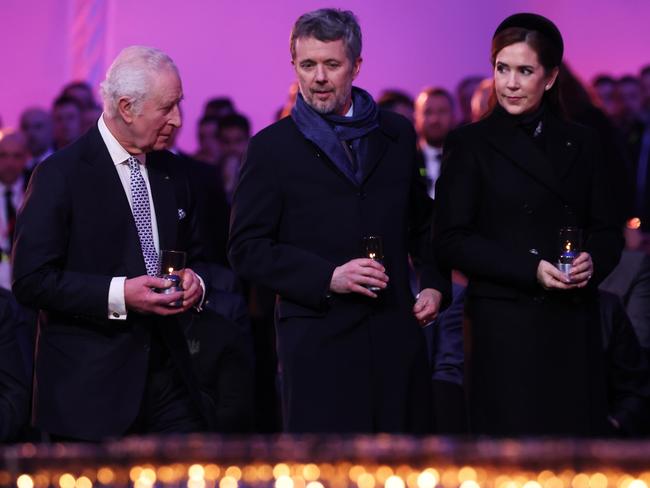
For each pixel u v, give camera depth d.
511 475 7.46
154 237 10.10
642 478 7.41
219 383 12.59
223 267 14.90
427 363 10.40
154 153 10.23
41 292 9.65
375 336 10.13
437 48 22.89
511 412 10.24
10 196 18.84
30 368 12.48
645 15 22.89
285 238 10.21
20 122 21.17
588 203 10.60
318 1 22.92
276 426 15.00
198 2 22.94
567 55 23.09
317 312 10.08
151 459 7.60
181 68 22.95
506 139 10.38
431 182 17.97
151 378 10.12
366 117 10.23
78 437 9.77
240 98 22.98
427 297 10.45
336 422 10.04
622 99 21.02
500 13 22.89
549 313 10.27
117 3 22.88
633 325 13.55
